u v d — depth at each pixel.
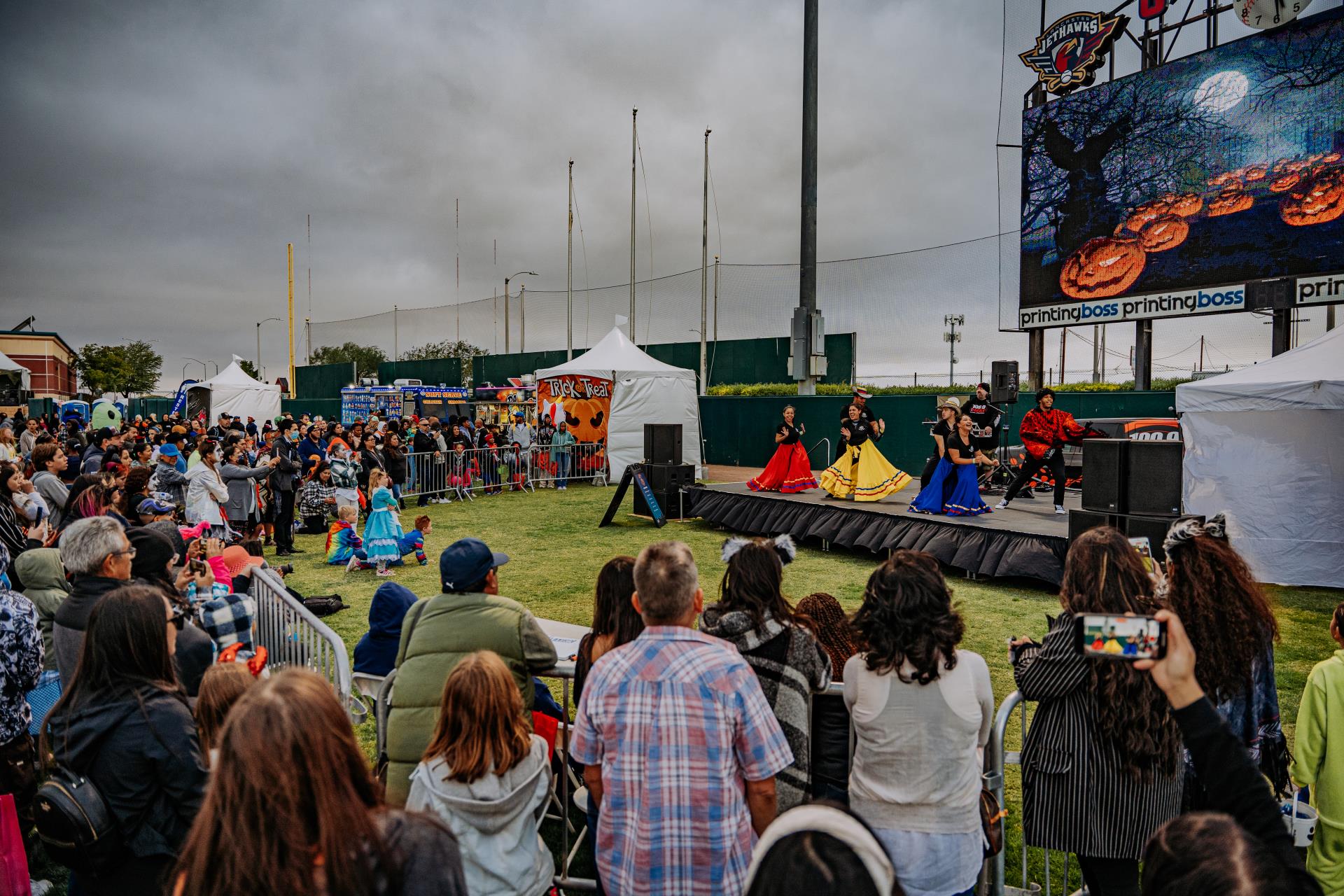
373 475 9.95
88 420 30.33
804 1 14.74
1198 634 2.58
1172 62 12.66
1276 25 11.60
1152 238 13.05
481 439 18.02
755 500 11.79
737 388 25.98
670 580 2.24
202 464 9.48
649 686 2.17
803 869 1.09
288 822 1.23
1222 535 2.76
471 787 2.53
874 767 2.34
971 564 8.59
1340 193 11.12
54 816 2.18
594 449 19.31
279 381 34.69
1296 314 18.89
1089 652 1.51
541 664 3.12
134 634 2.30
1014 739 4.93
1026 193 14.80
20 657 3.23
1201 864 1.11
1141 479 7.12
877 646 2.32
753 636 2.57
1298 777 2.67
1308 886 1.32
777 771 2.19
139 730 2.24
